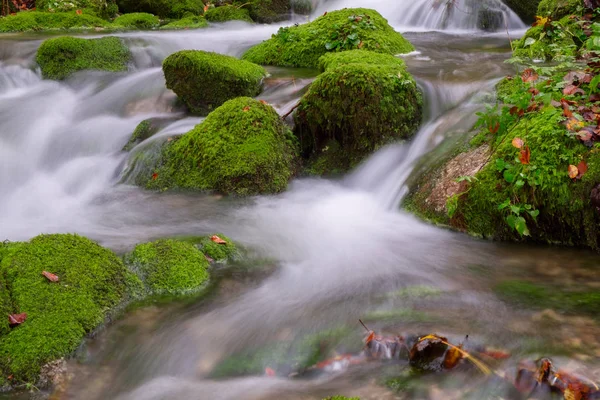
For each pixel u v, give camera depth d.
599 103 4.83
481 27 12.23
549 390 2.97
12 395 3.17
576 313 3.69
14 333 3.39
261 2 15.39
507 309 3.80
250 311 3.97
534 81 5.60
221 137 6.22
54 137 7.62
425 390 3.06
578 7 7.70
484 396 2.99
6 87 9.21
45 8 13.67
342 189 6.34
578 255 4.55
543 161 4.62
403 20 13.46
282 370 3.37
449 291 4.13
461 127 6.16
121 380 3.35
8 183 7.03
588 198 4.42
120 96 8.49
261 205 5.90
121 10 15.20
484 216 4.92
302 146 6.81
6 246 4.14
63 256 3.98
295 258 4.84
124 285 4.05
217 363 3.47
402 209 5.64
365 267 4.64
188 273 4.27
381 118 6.32
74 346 3.45
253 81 7.62
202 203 5.93
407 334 3.51
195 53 7.45
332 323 3.78
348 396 3.06
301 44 9.03
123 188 6.55
